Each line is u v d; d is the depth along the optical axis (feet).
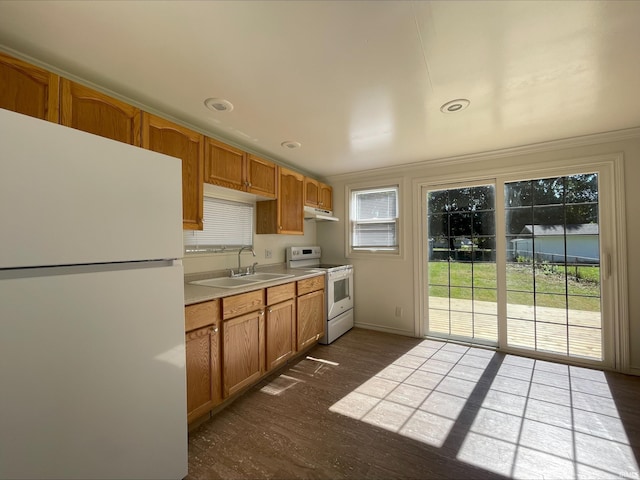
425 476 4.75
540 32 4.27
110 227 3.57
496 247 10.26
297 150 9.85
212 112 6.93
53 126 3.10
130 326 3.76
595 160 8.64
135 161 3.85
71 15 3.92
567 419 6.18
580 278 9.04
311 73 5.35
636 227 8.21
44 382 3.01
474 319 10.75
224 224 9.26
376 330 12.53
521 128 7.97
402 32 4.28
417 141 8.97
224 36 4.35
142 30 4.22
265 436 5.74
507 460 5.07
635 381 7.80
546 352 9.45
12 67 4.14
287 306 8.88
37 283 2.96
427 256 11.60
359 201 13.23
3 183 2.75
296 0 3.68
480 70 5.26
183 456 4.46
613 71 5.29
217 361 6.43
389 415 6.40
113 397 3.58
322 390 7.49
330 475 4.78
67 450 3.18
